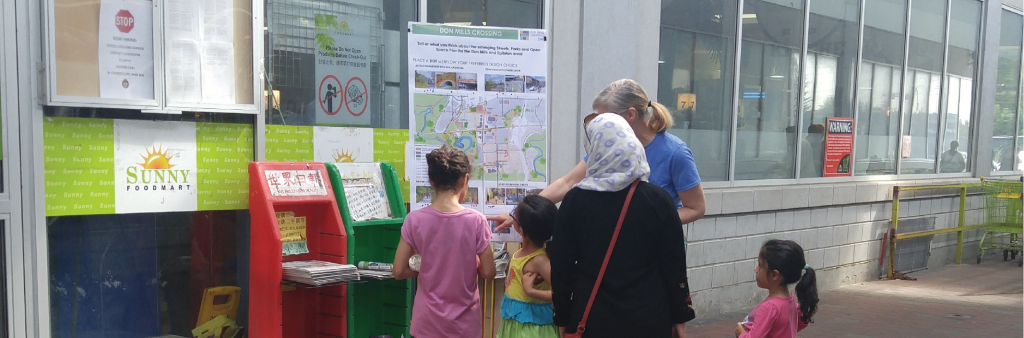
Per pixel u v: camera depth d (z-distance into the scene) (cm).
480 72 446
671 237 293
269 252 393
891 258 991
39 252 364
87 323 390
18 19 353
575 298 298
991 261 1180
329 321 443
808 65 884
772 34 834
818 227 880
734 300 767
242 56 422
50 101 358
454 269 371
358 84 495
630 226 290
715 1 762
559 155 605
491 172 449
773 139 847
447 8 547
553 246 303
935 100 1120
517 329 379
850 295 871
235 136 425
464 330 374
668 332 294
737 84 790
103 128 379
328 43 476
